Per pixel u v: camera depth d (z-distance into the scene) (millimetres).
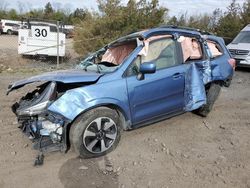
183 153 5059
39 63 16266
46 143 4676
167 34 5945
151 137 5645
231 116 7023
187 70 5922
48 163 4652
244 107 7844
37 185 4098
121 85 5020
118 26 15273
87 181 4195
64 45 16609
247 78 12430
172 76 5648
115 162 4723
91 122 4668
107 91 4859
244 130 6148
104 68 5594
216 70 6578
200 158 4902
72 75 5051
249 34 14984
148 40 5641
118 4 16000
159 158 4879
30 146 5203
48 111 4527
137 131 5883
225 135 5859
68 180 4215
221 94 9219
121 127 5113
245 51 14000
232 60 7133
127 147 5215
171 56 5855
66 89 5020
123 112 5082
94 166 4594
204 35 6738
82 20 16797
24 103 5066
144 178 4293
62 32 17359
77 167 4551
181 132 5930
